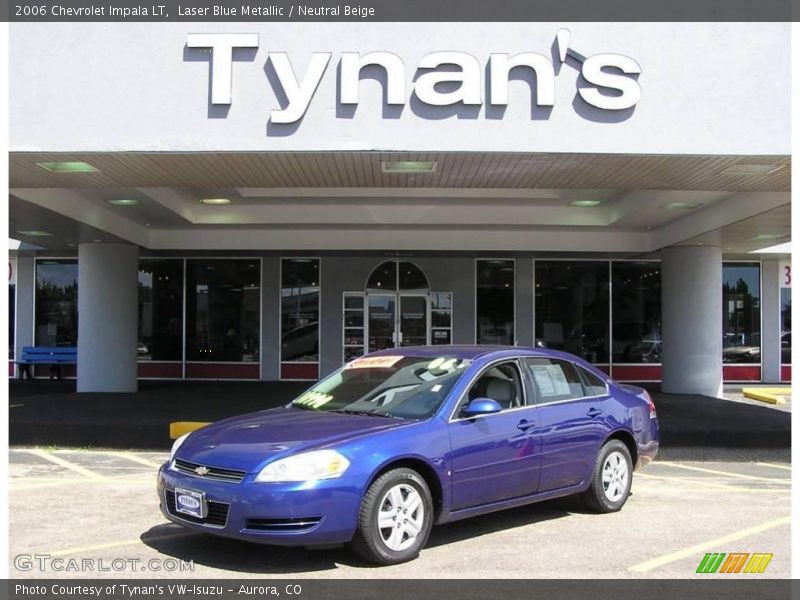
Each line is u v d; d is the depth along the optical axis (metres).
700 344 15.62
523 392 6.41
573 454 6.57
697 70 8.45
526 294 18.97
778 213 11.50
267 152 8.30
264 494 4.89
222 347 19.09
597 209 15.73
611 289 19.23
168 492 5.44
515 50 8.30
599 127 8.36
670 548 5.86
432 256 18.66
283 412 6.34
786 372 19.70
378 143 8.24
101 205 13.53
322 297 18.92
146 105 8.29
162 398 14.50
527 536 6.16
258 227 16.41
